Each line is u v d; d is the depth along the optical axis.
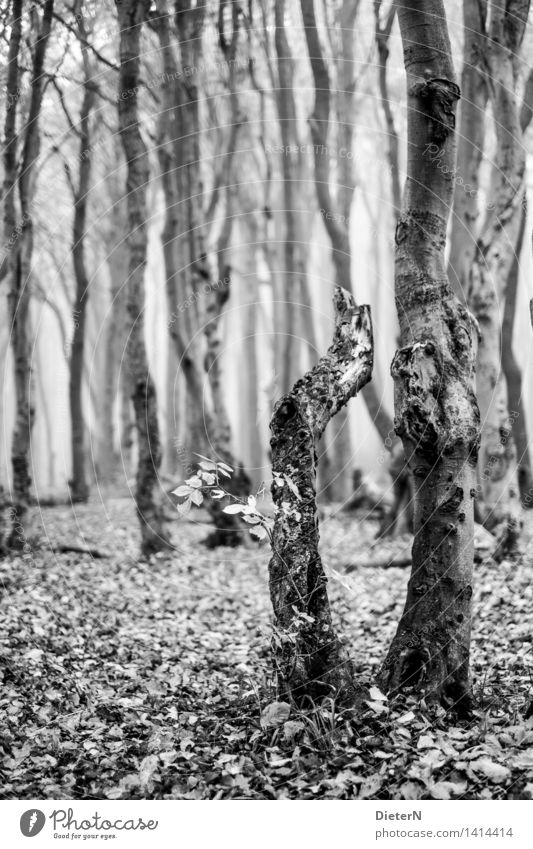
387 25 12.56
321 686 4.73
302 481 4.93
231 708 5.32
